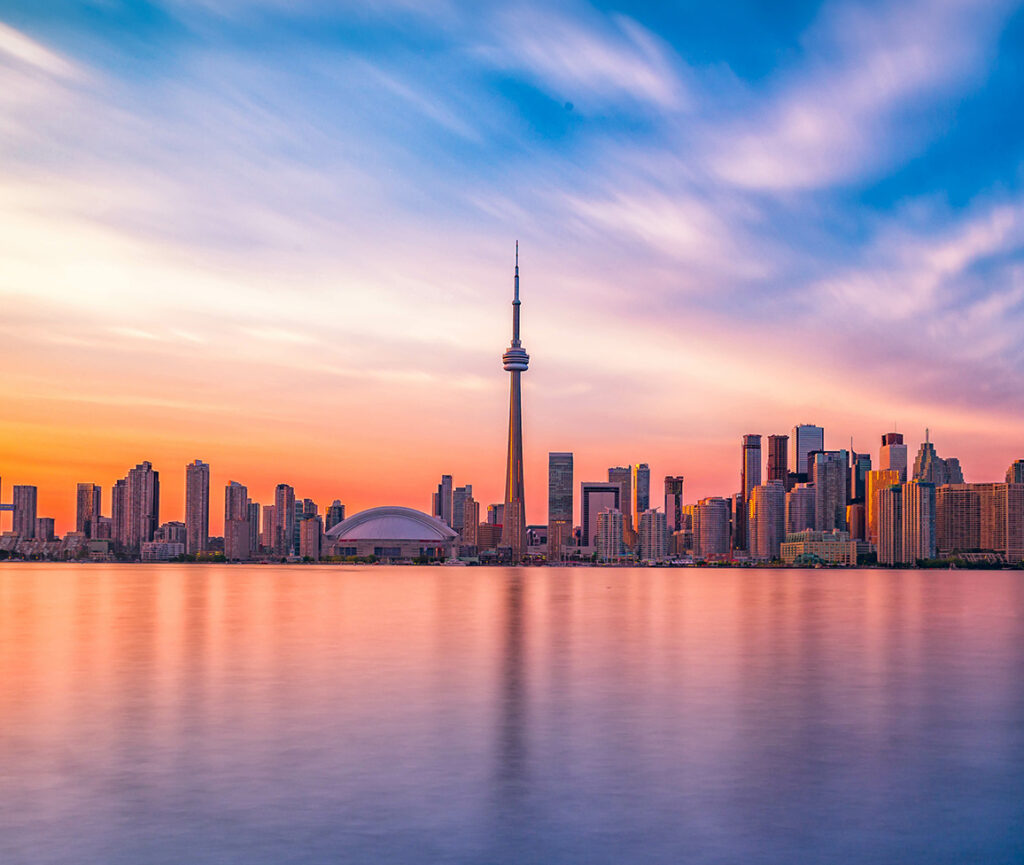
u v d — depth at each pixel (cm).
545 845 3322
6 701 6212
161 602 19325
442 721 5506
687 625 13650
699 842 3359
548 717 5672
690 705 6159
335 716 5656
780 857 3222
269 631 11931
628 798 3878
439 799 3850
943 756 4694
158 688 6800
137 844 3319
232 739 4978
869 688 7088
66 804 3772
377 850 3262
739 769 4381
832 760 4584
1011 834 3462
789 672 8012
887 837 3428
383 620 14138
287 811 3684
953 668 8419
